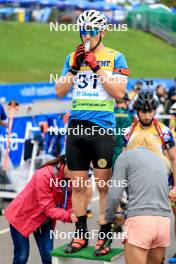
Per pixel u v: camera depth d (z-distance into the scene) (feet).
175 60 319.68
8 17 318.45
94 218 72.90
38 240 44.52
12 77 256.32
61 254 41.37
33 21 319.68
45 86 157.89
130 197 36.70
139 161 36.50
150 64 307.78
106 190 41.24
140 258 36.17
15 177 77.05
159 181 36.40
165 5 346.54
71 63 41.29
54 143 80.94
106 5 254.88
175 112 59.82
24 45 299.17
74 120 41.22
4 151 78.64
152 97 42.04
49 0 254.06
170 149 43.27
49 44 305.32
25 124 85.05
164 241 36.81
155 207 36.14
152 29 350.23
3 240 63.05
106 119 40.68
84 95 40.70
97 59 40.32
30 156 78.18
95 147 40.78
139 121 43.21
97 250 40.75
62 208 42.83
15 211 43.42
